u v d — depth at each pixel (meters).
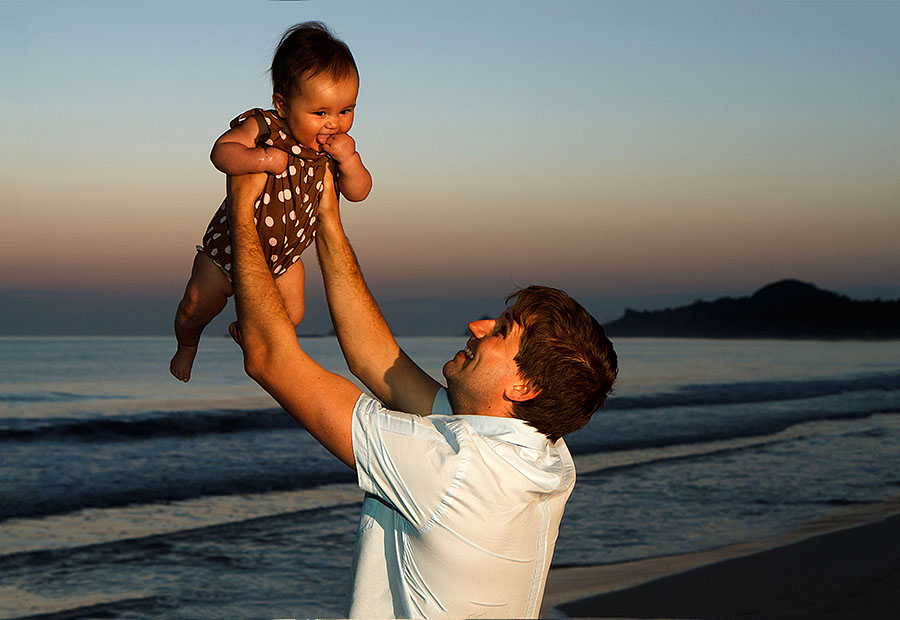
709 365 38.03
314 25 2.23
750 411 19.06
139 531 7.62
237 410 16.05
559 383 1.98
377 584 1.98
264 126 2.12
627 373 32.81
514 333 2.01
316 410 1.89
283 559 6.60
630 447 13.37
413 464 1.84
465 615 1.90
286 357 1.91
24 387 23.25
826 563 6.29
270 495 9.38
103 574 6.19
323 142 2.18
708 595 5.51
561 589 5.66
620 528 7.53
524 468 1.90
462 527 1.85
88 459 11.73
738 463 11.41
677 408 19.78
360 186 2.28
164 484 9.97
